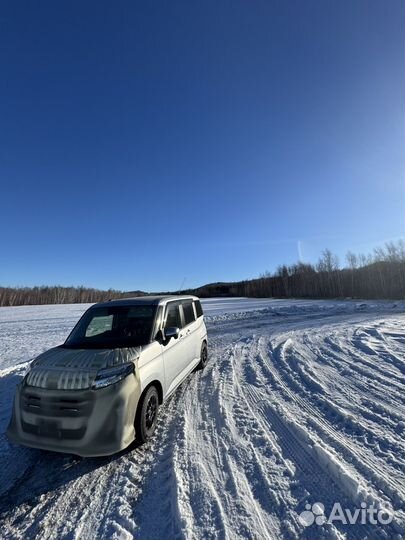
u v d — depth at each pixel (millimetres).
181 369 5383
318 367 6664
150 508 2723
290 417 4332
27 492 3014
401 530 2309
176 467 3268
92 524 2572
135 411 3572
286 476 3053
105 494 2943
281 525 2430
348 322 13273
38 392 3379
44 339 12562
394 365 6406
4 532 2520
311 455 3402
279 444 3662
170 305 5422
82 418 3221
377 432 3768
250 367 7059
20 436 3389
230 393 5418
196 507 2660
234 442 3752
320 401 4855
